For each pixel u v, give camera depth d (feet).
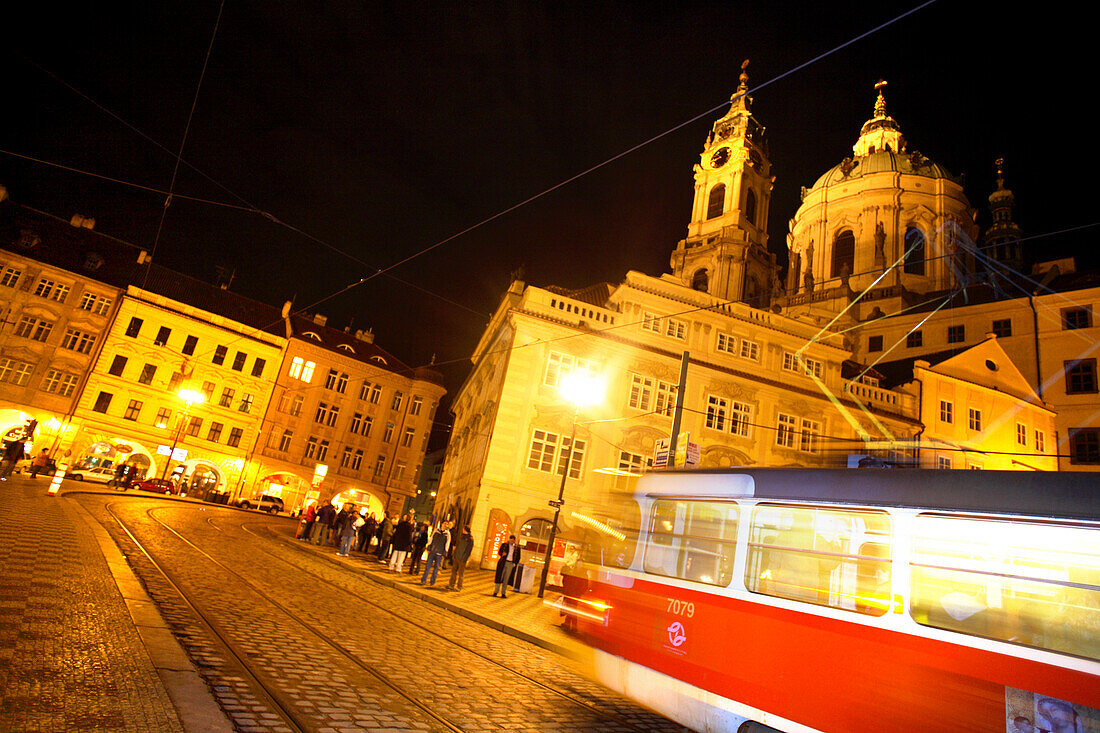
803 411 100.48
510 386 90.48
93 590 26.16
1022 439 115.14
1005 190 172.76
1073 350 119.24
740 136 183.11
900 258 161.17
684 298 100.83
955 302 142.00
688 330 100.27
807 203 185.68
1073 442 114.83
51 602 22.81
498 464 87.76
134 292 149.69
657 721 24.11
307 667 21.61
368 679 21.58
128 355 147.13
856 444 100.68
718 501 21.20
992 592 14.78
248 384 160.76
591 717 22.53
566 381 91.97
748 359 101.45
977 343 122.62
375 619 33.17
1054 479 14.71
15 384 135.13
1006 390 118.11
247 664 20.51
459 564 53.78
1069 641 13.55
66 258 147.13
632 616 22.84
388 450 179.42
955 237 163.02
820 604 17.35
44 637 18.81
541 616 44.88
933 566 15.67
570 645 33.47
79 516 53.42
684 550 21.98
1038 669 13.42
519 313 92.99
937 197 166.91
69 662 17.17
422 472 254.88
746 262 170.60
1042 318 124.16
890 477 17.38
